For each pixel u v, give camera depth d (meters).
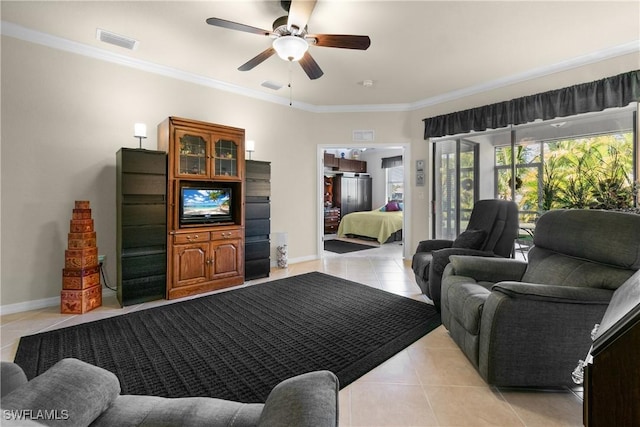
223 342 2.31
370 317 2.81
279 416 0.73
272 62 3.62
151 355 2.12
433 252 2.89
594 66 3.38
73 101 3.18
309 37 2.42
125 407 0.92
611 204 3.08
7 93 2.85
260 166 4.20
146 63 3.60
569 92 3.49
